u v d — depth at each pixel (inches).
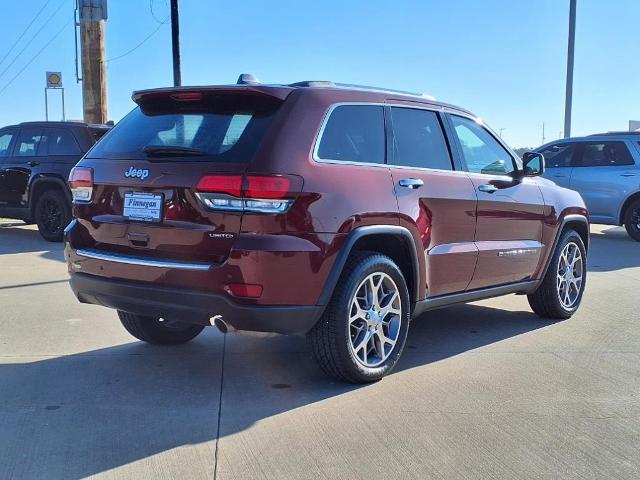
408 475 125.7
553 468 129.0
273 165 149.6
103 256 166.9
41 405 158.4
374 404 160.9
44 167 426.6
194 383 175.2
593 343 216.4
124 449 135.6
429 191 185.6
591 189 491.2
